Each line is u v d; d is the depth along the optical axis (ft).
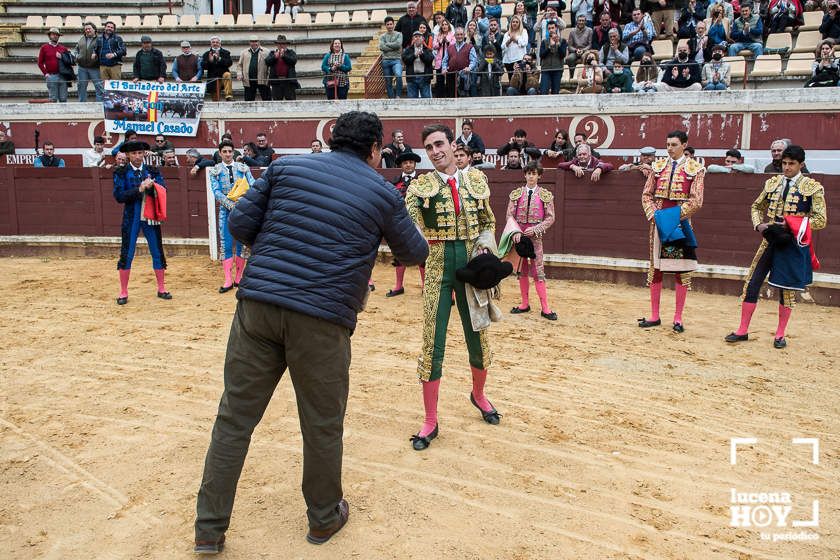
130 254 24.16
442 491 10.74
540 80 37.52
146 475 11.24
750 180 26.12
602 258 28.86
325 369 8.85
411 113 38.24
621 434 13.03
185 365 17.08
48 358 17.66
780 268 18.89
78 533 9.55
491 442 12.57
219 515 8.90
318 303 8.57
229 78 43.88
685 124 33.60
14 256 36.68
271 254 8.74
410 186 12.37
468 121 33.63
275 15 58.13
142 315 22.52
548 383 15.88
